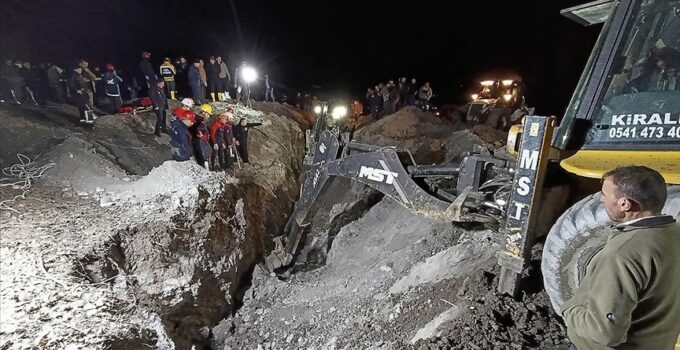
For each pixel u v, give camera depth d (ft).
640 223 6.88
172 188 27.43
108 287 18.95
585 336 6.93
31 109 39.17
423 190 17.78
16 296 16.08
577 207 10.91
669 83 10.94
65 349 14.38
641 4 11.40
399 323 18.03
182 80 58.70
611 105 11.46
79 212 23.95
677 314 6.79
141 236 22.38
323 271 29.07
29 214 22.85
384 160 19.15
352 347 18.03
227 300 24.97
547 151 12.52
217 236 26.27
